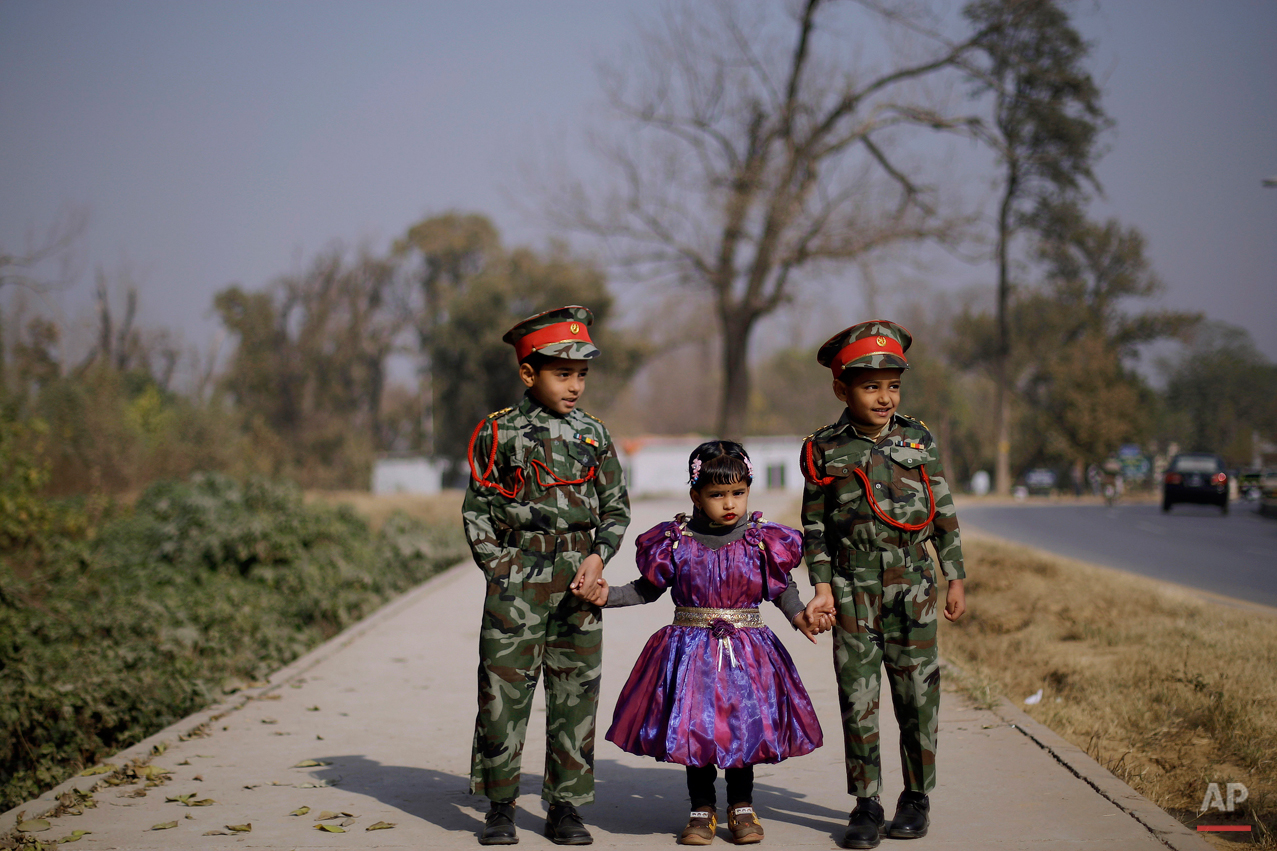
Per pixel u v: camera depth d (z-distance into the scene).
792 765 5.43
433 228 73.00
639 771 5.43
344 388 70.69
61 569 12.60
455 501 31.67
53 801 4.75
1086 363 61.06
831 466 4.26
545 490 4.31
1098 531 25.66
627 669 8.13
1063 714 6.63
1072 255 63.84
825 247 35.22
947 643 9.24
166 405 36.31
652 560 4.28
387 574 14.41
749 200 34.91
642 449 52.06
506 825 4.21
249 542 13.71
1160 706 6.75
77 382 27.92
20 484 15.03
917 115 35.19
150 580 12.55
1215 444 84.00
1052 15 34.72
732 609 4.25
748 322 37.94
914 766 4.26
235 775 5.29
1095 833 4.21
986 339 71.94
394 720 6.53
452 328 64.75
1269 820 4.78
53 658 8.23
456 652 8.98
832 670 7.98
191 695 7.52
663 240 36.97
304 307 69.38
